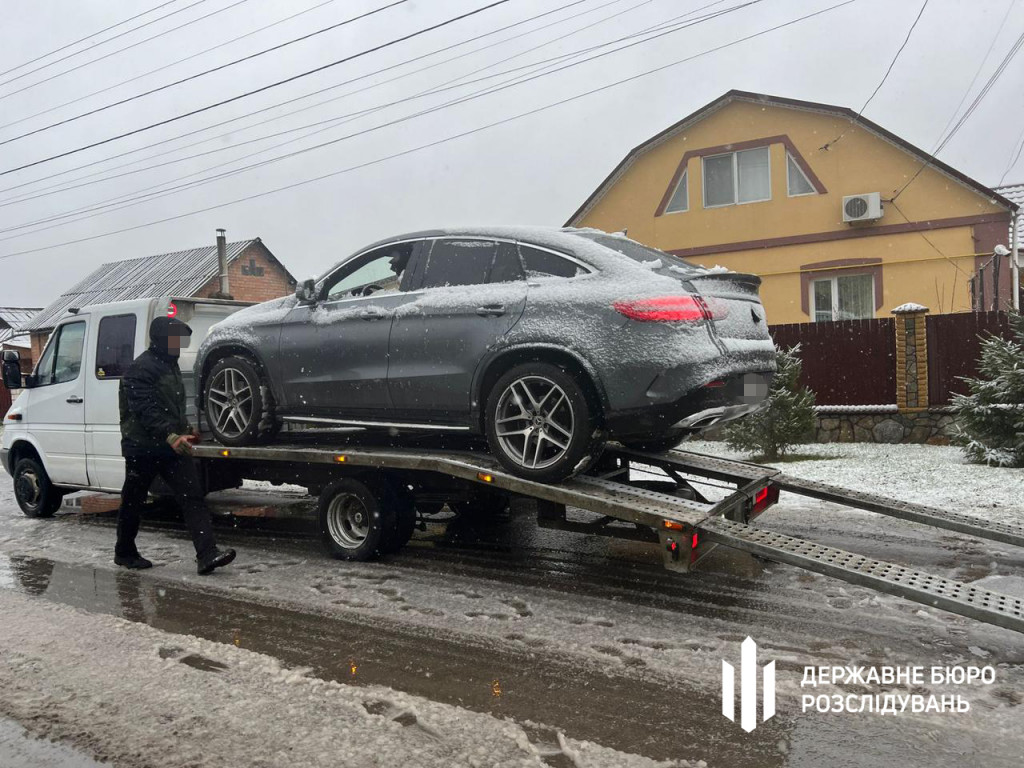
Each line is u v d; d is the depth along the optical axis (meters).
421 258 5.88
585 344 4.91
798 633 4.39
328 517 6.16
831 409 12.18
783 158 16.94
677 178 18.05
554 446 5.18
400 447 6.28
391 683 3.77
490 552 6.29
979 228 15.34
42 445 8.12
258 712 3.46
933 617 4.62
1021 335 9.95
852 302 16.62
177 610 4.94
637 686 3.72
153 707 3.54
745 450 11.27
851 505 5.63
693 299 4.84
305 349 6.12
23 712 3.52
